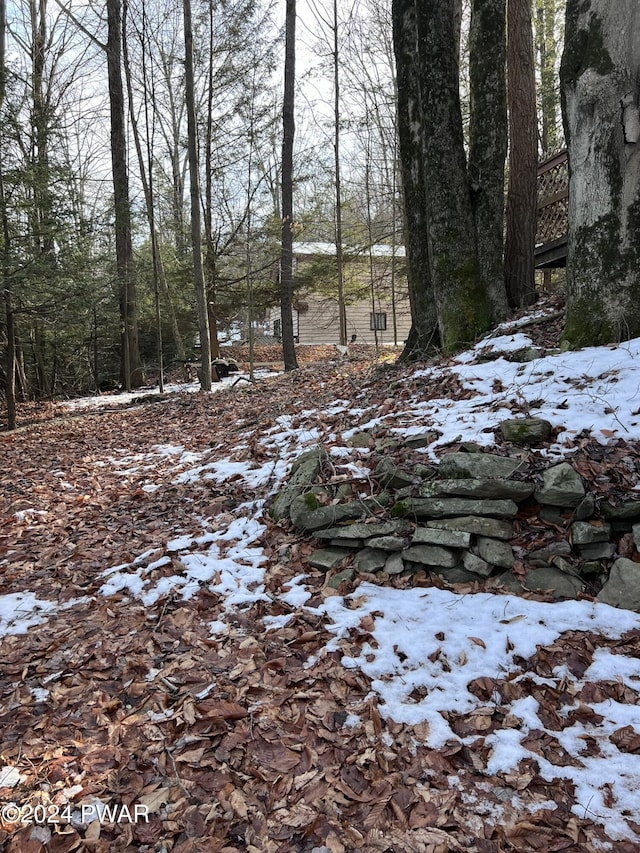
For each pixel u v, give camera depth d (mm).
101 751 2402
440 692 2559
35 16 18000
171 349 21906
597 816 1911
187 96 11703
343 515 3912
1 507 5953
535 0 17281
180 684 2799
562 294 7000
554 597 3035
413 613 3113
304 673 2783
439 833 1911
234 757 2318
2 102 9633
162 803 2117
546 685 2506
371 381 7258
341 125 17734
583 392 4164
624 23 4207
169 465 6844
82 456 8078
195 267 12445
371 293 19812
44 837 1998
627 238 4535
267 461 5594
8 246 9680
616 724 2270
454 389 5289
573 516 3271
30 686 2916
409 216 7445
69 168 10906
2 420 12359
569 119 4676
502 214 6977
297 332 24344
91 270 11758
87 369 20703
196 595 3648
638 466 3322
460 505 3506
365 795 2092
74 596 3891
